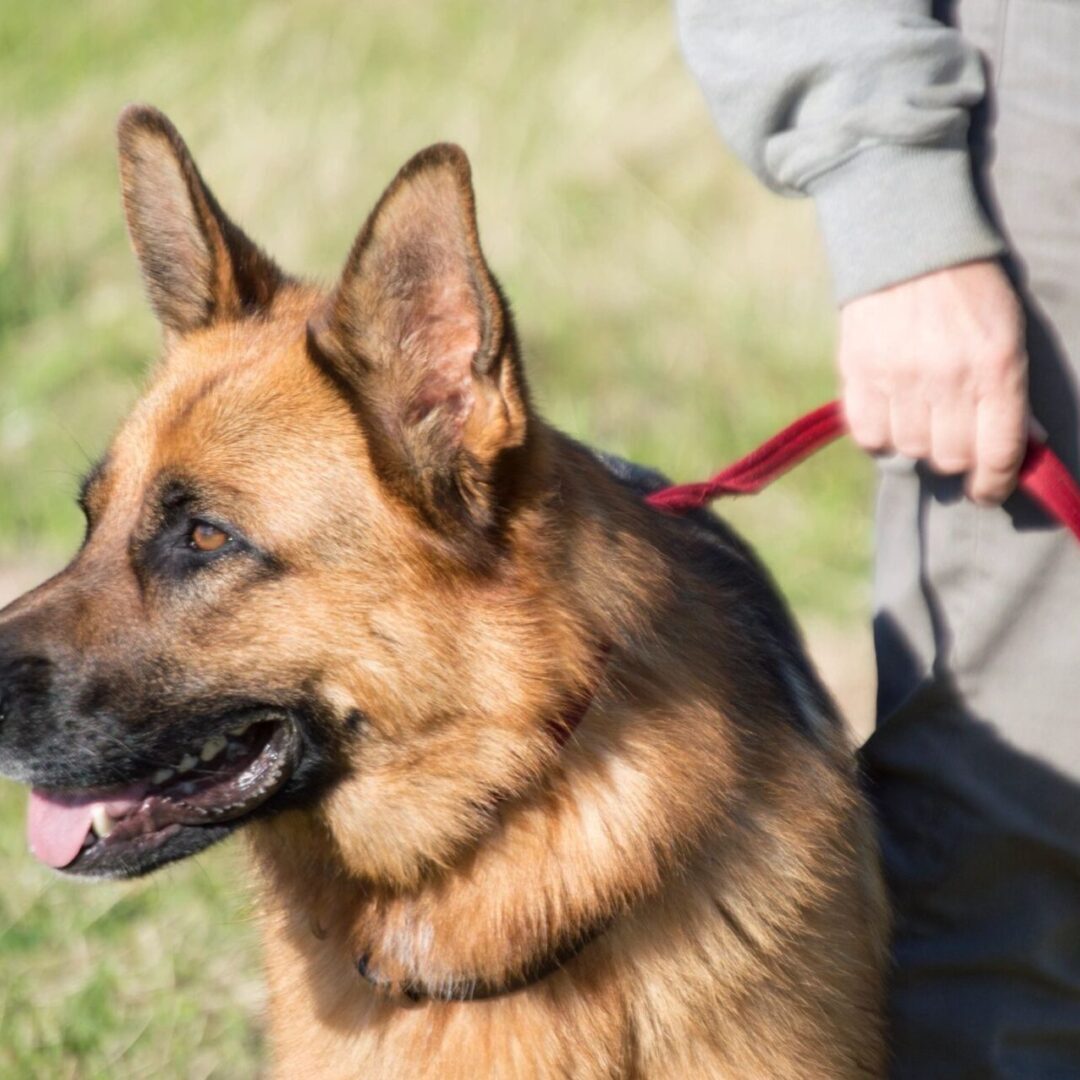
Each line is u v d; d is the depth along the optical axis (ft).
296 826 13.14
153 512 12.71
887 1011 13.97
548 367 32.58
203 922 18.93
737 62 12.07
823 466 29.22
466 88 41.60
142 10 48.34
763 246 36.19
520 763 12.22
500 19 45.60
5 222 37.88
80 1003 17.58
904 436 11.78
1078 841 13.04
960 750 13.25
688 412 31.22
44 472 30.09
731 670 13.05
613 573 12.57
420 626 12.26
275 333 13.46
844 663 24.35
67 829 13.02
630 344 33.30
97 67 45.14
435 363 12.21
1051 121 11.90
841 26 11.63
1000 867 13.32
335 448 12.45
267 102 41.60
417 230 12.00
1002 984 13.56
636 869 12.14
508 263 35.65
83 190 39.47
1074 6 11.84
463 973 12.53
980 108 12.16
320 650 12.42
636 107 40.11
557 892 12.30
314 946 13.48
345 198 37.60
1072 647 12.66
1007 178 12.12
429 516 12.17
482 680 12.22
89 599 12.71
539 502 12.32
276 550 12.42
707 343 33.19
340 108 41.01
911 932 13.93
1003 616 12.79
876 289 11.49
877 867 13.82
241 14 47.26
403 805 12.53
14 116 42.42
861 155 11.52
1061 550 12.53
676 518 14.44
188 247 14.06
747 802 12.63
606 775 12.22
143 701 12.53
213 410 12.76
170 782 12.81
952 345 11.39
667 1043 12.43
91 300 36.09
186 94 42.37
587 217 37.19
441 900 12.67
